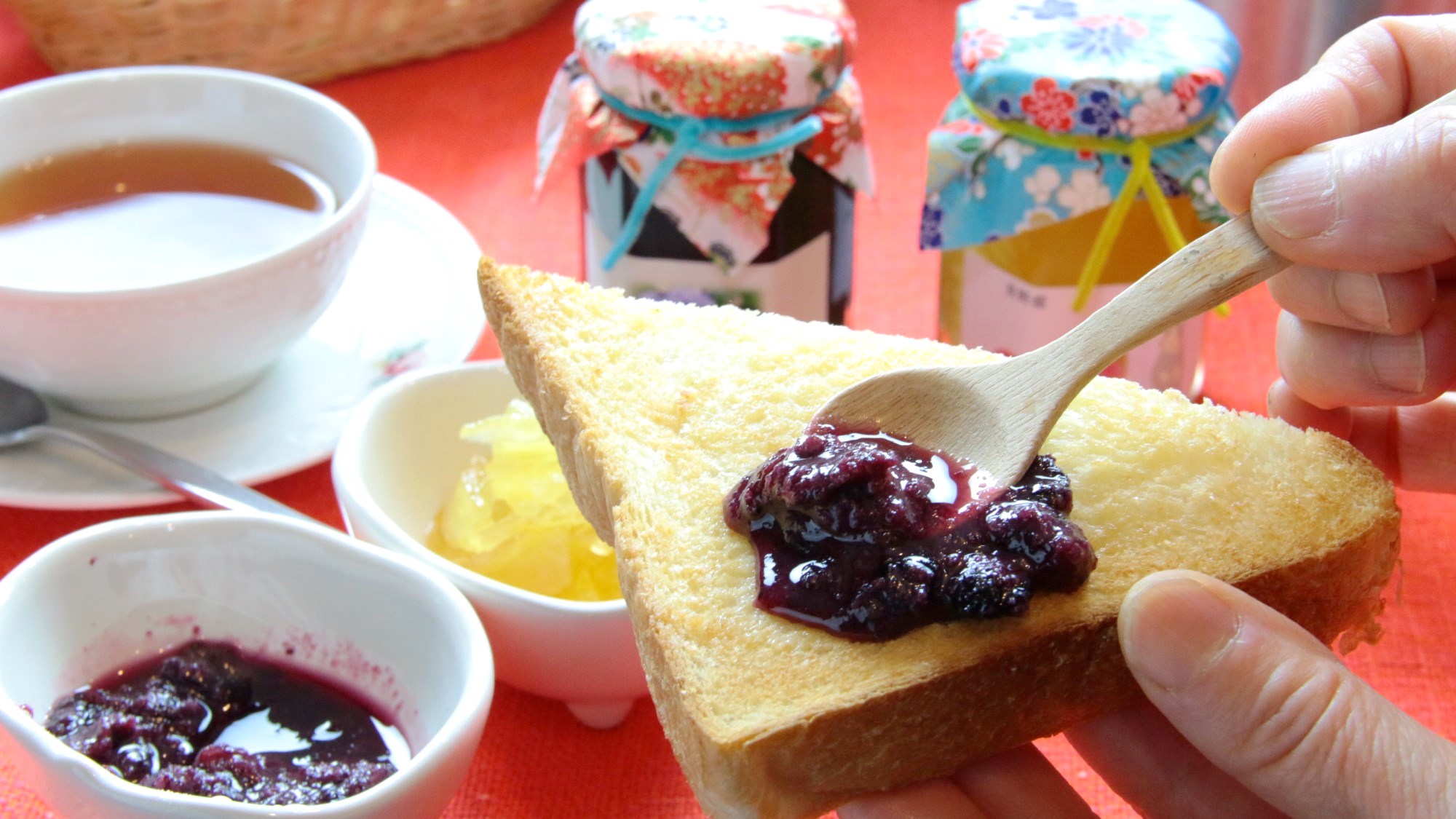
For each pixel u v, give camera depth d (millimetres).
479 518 435
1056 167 451
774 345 399
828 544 347
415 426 448
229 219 486
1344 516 365
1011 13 478
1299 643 333
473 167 583
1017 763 368
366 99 618
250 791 371
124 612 401
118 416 466
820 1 488
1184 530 363
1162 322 351
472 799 399
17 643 385
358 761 388
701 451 374
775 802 340
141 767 374
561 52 649
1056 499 354
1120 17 474
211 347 450
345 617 403
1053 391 354
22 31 635
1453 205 338
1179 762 386
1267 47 589
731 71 452
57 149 501
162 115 510
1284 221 348
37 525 452
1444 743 328
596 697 406
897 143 598
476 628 386
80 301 428
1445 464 424
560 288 405
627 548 358
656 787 401
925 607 342
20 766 366
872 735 340
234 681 397
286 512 432
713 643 345
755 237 464
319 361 489
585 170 481
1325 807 333
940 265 496
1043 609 346
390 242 530
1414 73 385
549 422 395
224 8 587
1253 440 378
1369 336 394
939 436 360
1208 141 451
